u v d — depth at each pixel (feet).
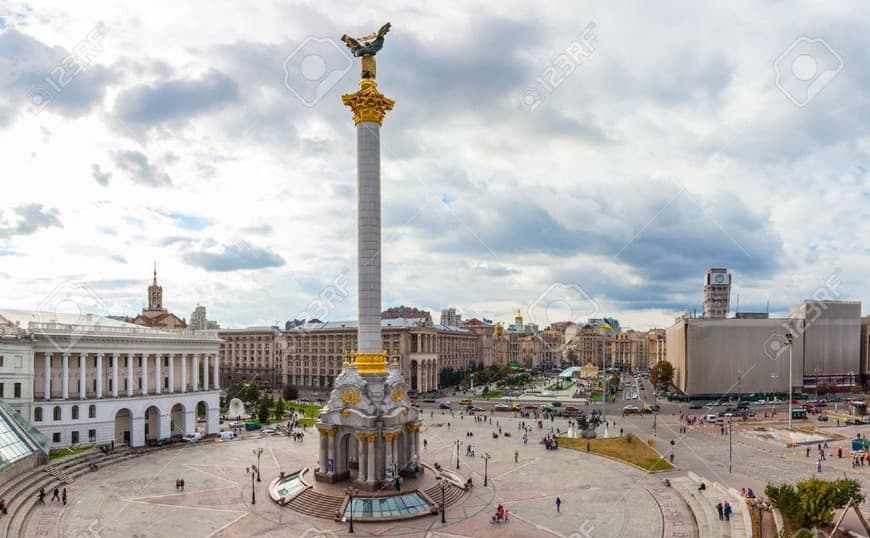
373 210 279.08
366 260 278.87
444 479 274.57
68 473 293.23
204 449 372.17
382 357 280.10
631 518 232.32
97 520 227.81
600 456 350.84
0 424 281.33
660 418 513.86
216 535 214.07
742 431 437.17
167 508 244.42
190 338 410.52
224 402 609.42
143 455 351.46
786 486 212.43
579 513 238.89
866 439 377.09
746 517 220.84
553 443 374.43
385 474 262.47
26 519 225.56
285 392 622.95
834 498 197.16
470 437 419.33
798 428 441.68
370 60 281.74
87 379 359.87
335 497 245.24
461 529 220.84
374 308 278.67
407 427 278.46
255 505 249.75
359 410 262.47
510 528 221.46
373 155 279.08
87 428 347.15
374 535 214.48
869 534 196.85
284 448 374.84
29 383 323.98
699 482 281.33
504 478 296.71
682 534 214.07
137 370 385.70
